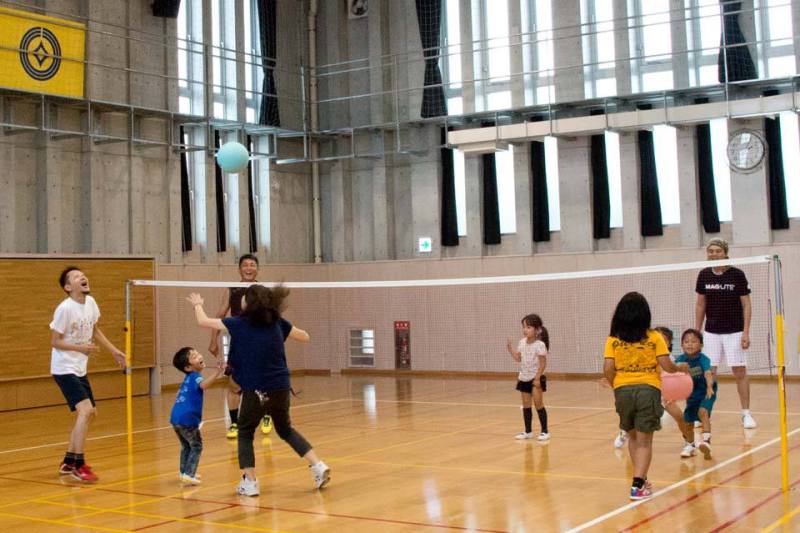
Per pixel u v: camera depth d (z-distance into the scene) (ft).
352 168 63.36
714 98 51.55
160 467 25.46
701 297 30.25
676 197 52.95
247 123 57.21
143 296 49.83
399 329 59.62
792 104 46.96
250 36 60.29
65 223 50.16
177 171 55.26
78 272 24.12
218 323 20.88
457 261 57.82
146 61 53.57
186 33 56.70
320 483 21.56
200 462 26.12
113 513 19.51
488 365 56.39
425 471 23.71
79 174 50.96
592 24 52.70
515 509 18.84
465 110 58.54
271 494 21.18
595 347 53.11
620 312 19.80
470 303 57.21
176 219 55.16
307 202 63.82
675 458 24.62
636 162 53.26
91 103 49.49
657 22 50.78
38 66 46.65
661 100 52.80
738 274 29.60
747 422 29.99
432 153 59.52
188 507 19.92
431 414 36.94
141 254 50.49
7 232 47.67
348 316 61.46
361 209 63.21
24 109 48.67
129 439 27.86
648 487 19.67
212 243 57.21
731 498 19.33
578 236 54.85
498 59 57.62
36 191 49.21
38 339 44.93
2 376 43.27
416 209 60.08
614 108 53.78
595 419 33.68
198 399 22.74
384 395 45.68
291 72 62.34
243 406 20.97
